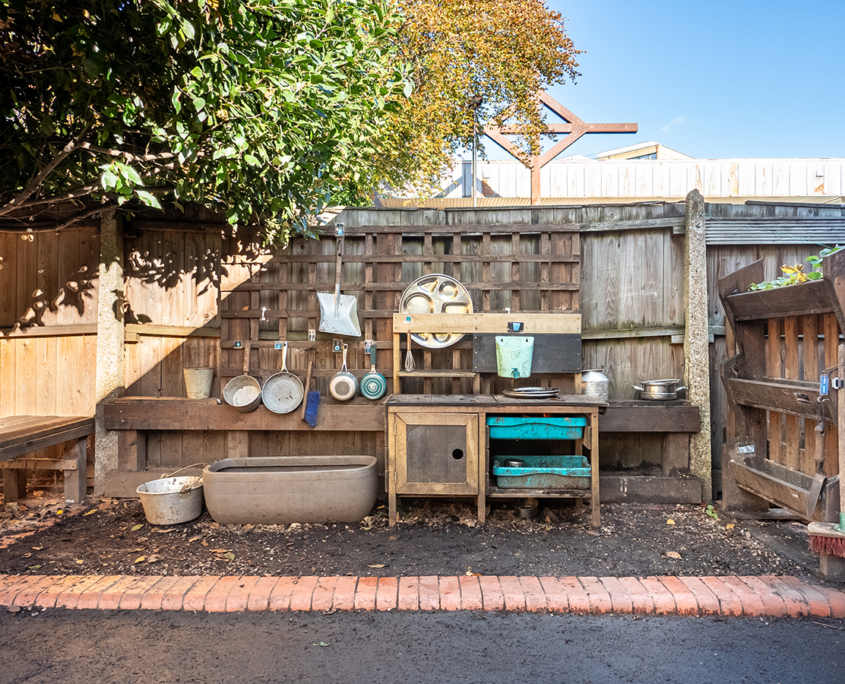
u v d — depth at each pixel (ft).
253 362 14.97
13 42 9.07
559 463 13.58
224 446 14.99
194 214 15.06
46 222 14.76
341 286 14.78
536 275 14.80
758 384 11.74
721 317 14.55
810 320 10.64
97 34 8.36
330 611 8.81
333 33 10.99
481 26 25.85
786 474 11.66
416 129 23.07
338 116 11.10
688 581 9.40
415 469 12.35
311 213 14.11
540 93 29.78
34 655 7.66
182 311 15.24
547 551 10.97
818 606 8.68
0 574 9.86
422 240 15.11
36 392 15.37
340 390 14.44
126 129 10.59
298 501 12.18
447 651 7.75
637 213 14.64
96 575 9.78
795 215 14.65
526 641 7.99
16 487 14.16
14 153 10.81
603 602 8.79
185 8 8.32
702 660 7.52
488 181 31.65
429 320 14.23
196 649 7.80
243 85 9.77
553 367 14.08
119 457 14.58
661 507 13.64
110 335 14.56
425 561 10.48
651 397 13.87
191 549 11.07
